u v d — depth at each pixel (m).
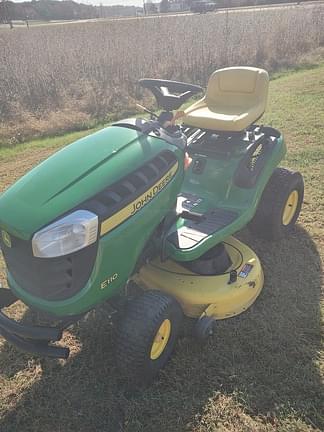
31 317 3.05
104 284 2.24
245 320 2.89
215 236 2.84
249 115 3.40
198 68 11.19
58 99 9.29
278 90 8.75
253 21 14.49
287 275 3.34
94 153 2.37
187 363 2.61
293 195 3.81
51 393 2.47
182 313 2.62
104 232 2.16
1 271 3.55
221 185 3.29
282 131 6.22
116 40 12.04
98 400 2.42
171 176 2.62
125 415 2.32
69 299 2.16
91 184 2.20
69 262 2.10
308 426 2.22
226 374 2.52
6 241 2.17
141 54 11.22
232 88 3.71
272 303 3.05
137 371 2.34
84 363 2.66
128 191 2.30
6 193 2.23
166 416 2.30
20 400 2.45
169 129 2.85
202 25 13.88
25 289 2.27
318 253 3.59
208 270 2.93
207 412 2.32
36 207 2.09
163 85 2.99
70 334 2.87
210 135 3.63
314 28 14.62
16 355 2.73
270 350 2.67
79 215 2.07
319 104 7.39
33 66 9.98
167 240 2.75
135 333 2.28
